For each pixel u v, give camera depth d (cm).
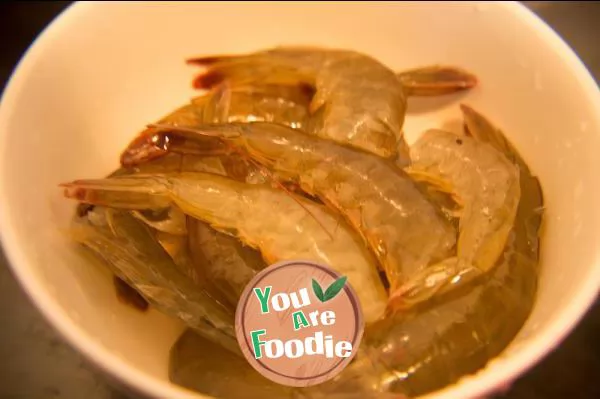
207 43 38
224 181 32
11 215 30
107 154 36
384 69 36
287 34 38
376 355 30
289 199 32
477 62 37
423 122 38
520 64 35
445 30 37
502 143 35
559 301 30
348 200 32
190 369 31
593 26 41
